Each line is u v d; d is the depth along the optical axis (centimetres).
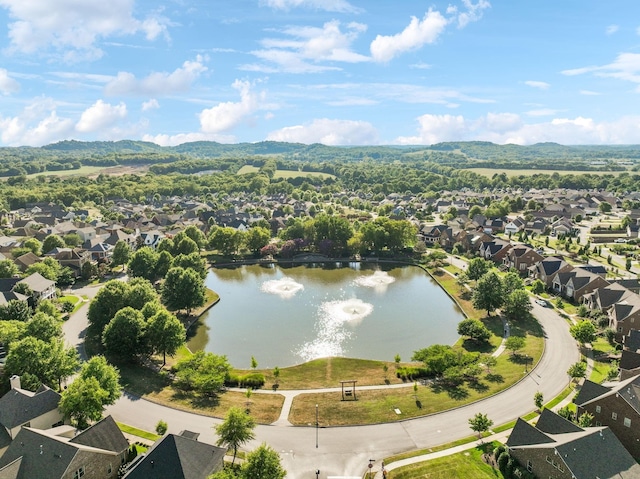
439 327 11081
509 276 12075
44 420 6322
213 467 5222
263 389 7925
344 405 7262
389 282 14988
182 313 11862
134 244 18488
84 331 10444
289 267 17112
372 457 5978
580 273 12231
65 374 7562
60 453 5106
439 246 19212
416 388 7669
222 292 14112
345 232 18638
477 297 11131
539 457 5366
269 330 11056
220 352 9875
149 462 5072
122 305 10012
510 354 8994
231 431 5828
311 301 13125
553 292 12712
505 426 6600
